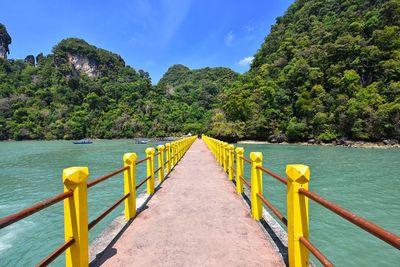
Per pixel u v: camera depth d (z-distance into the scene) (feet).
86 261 9.51
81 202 9.27
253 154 16.31
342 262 20.26
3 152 132.98
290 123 182.50
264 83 233.14
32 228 28.84
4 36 473.26
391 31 169.17
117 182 50.29
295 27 294.05
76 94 361.51
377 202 36.01
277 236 13.39
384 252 21.57
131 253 11.80
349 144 147.54
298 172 8.55
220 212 17.84
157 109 346.74
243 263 10.84
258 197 16.16
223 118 224.53
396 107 134.92
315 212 30.86
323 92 180.34
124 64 546.26
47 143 228.43
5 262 22.11
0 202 40.06
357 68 177.17
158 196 22.44
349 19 220.02
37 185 51.44
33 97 349.41
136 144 193.47
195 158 54.13
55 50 461.37
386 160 83.41
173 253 11.78
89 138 298.97
